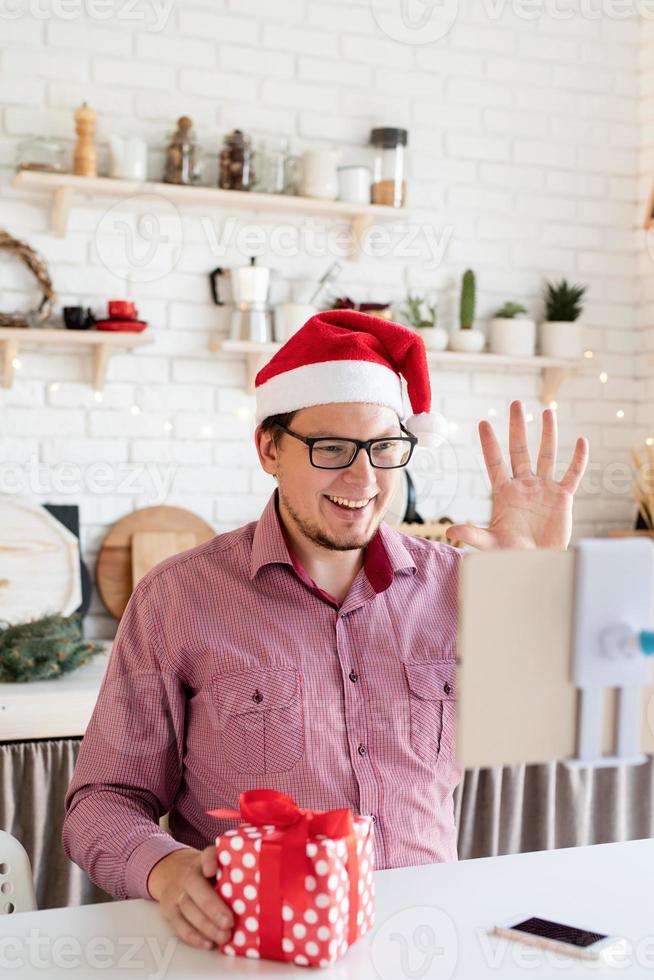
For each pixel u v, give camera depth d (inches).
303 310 127.4
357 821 45.2
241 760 56.7
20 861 56.7
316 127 133.4
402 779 57.3
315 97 133.2
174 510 128.1
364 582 59.6
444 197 139.4
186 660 57.9
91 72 124.3
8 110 121.4
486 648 28.8
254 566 58.4
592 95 145.7
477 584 28.6
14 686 100.7
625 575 29.2
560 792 104.0
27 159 118.3
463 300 136.9
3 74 121.0
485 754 28.8
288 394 56.7
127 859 51.1
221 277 129.1
